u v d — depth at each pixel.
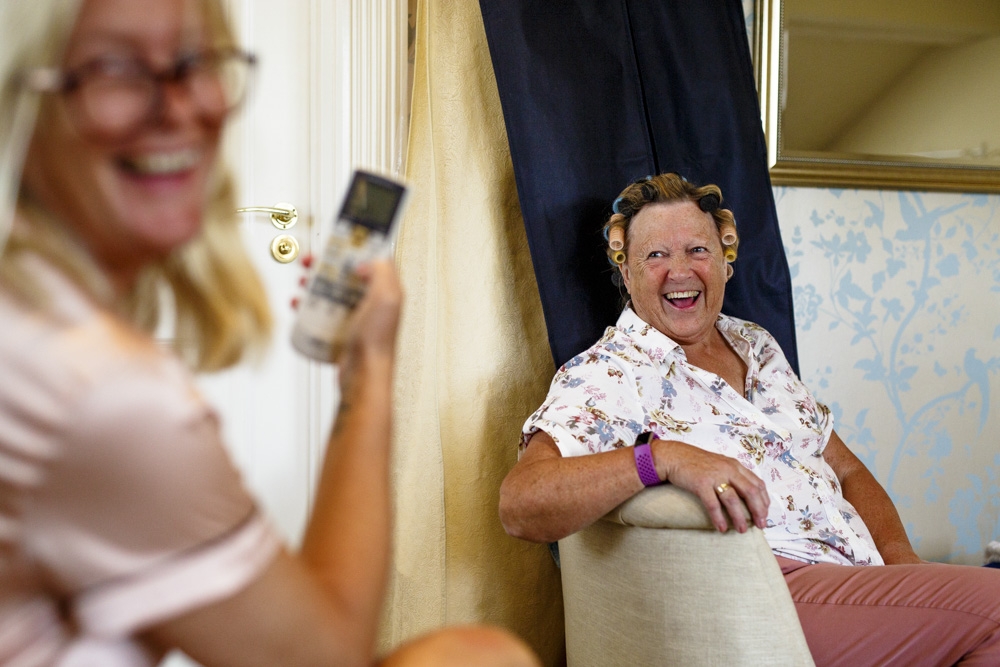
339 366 0.68
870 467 2.13
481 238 1.69
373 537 0.60
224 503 0.49
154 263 0.58
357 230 0.67
